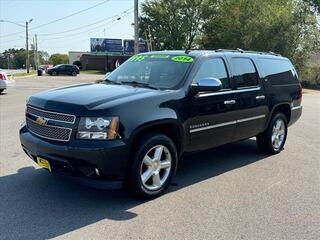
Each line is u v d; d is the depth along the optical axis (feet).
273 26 110.42
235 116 21.85
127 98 16.74
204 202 17.37
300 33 110.63
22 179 19.49
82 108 15.76
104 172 15.61
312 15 111.24
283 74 26.81
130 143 16.02
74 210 16.07
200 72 19.86
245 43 115.44
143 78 20.29
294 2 115.75
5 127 32.89
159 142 17.35
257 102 23.57
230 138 22.04
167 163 17.97
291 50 110.93
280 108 26.55
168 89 18.65
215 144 21.11
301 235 14.51
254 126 23.79
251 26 114.83
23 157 23.35
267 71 25.03
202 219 15.58
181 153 18.98
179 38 202.59
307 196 18.47
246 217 15.90
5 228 14.30
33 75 170.81
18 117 38.47
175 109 18.01
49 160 16.21
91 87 19.07
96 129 15.51
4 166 21.49
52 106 16.49
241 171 22.24
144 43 200.64
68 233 14.06
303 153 26.96
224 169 22.54
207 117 19.85
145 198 17.28
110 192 18.12
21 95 62.18
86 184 15.97
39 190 18.10
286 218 15.93
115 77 21.47
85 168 15.55
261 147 25.95
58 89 19.10
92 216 15.56
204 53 20.89
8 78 64.85
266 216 16.07
